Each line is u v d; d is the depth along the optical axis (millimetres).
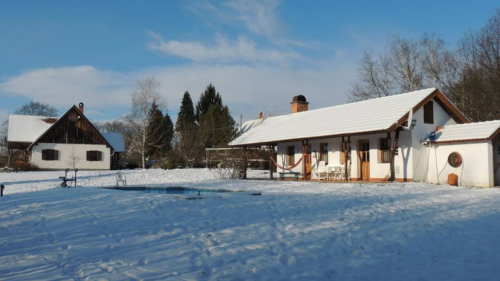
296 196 15391
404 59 42719
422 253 6848
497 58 33094
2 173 39344
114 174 36062
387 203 13328
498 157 20703
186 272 5691
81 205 12609
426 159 22438
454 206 12594
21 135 49094
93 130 48562
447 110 23672
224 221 9727
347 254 6781
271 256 6598
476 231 8633
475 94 34969
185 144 51750
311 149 28516
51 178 32062
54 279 5348
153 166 50438
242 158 30656
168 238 7855
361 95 46125
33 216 10617
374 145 23844
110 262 6172
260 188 19891
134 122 51156
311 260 6402
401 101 23531
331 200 14070
